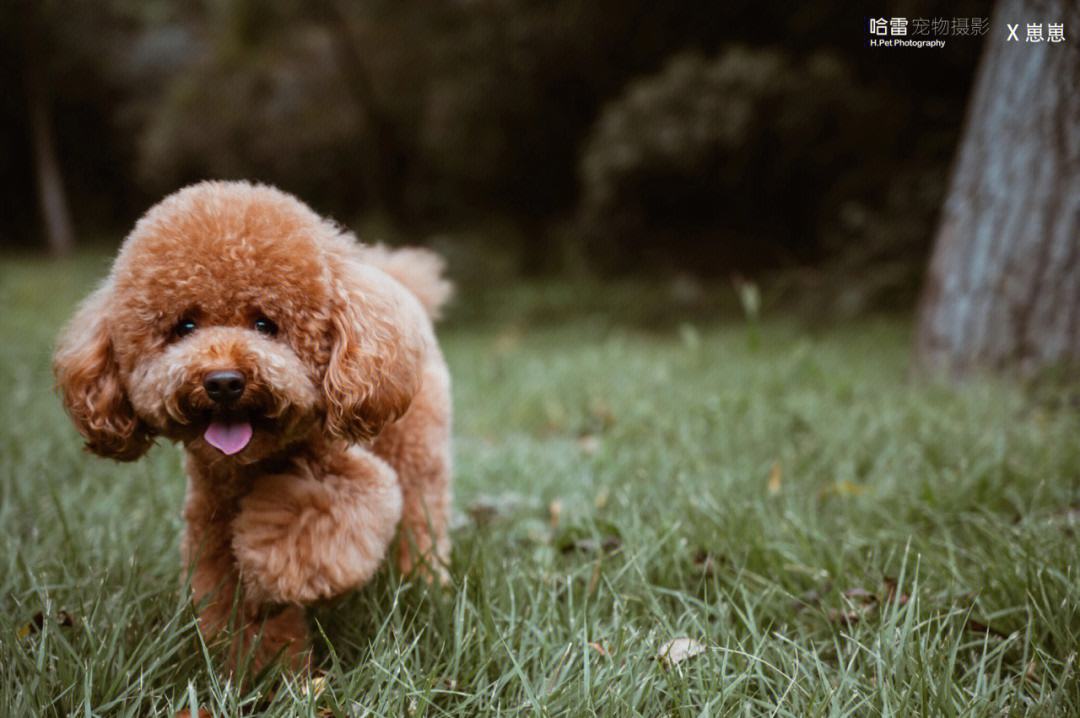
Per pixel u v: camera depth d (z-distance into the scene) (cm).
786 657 196
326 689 179
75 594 216
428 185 1594
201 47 2045
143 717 180
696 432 406
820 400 453
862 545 259
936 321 475
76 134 2395
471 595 224
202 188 200
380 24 1388
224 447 179
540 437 478
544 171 1416
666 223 1181
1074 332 420
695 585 244
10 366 613
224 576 205
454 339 966
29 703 166
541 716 171
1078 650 189
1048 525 249
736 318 979
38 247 2312
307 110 1670
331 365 190
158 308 184
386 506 202
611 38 1157
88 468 349
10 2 2002
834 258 1003
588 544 270
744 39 1087
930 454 338
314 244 193
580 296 1125
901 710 171
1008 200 438
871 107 934
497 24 1196
